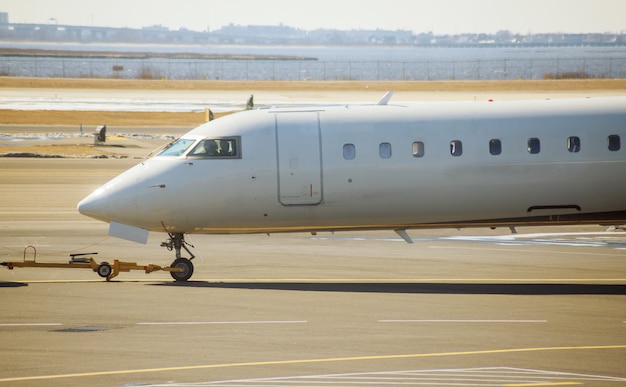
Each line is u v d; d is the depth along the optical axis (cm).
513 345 7300
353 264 11456
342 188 10438
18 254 12019
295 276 10631
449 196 10531
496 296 9419
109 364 6712
